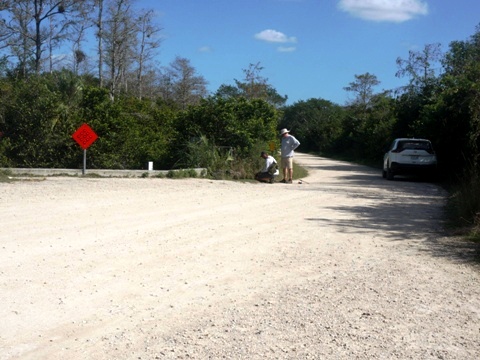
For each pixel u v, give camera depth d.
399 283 6.88
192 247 8.56
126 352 4.70
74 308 5.74
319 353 4.74
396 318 5.64
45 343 4.86
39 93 22.09
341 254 8.38
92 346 4.81
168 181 17.64
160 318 5.54
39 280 6.61
